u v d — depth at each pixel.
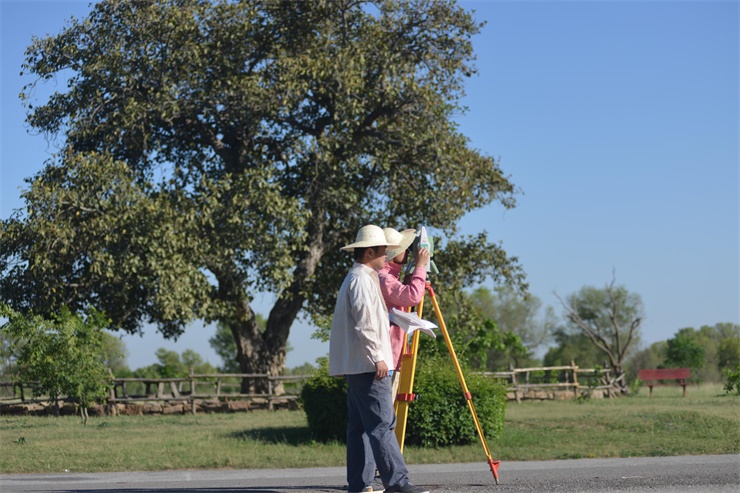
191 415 19.64
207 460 9.80
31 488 7.33
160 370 30.86
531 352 61.06
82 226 21.03
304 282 25.36
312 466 9.60
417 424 11.27
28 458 10.07
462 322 26.48
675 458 9.42
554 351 65.38
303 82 23.67
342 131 24.36
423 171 25.28
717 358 61.09
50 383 15.82
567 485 6.58
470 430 11.42
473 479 7.58
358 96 24.73
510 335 28.47
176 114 23.50
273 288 22.91
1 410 19.59
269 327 26.12
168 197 22.36
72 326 15.95
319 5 24.25
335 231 26.03
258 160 24.77
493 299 66.88
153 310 23.12
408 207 24.75
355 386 5.90
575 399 23.67
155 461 9.75
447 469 8.91
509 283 26.45
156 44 23.38
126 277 21.28
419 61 25.94
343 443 11.79
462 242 26.31
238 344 25.70
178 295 20.75
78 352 15.94
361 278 5.90
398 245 6.75
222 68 24.03
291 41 25.22
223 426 15.47
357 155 24.69
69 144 22.88
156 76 23.42
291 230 22.73
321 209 24.61
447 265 26.11
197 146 25.70
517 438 12.01
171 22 23.08
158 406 20.25
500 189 26.06
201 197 22.44
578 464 9.06
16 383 18.41
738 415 14.87
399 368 6.64
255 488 7.00
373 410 5.83
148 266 20.80
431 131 24.55
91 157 21.83
